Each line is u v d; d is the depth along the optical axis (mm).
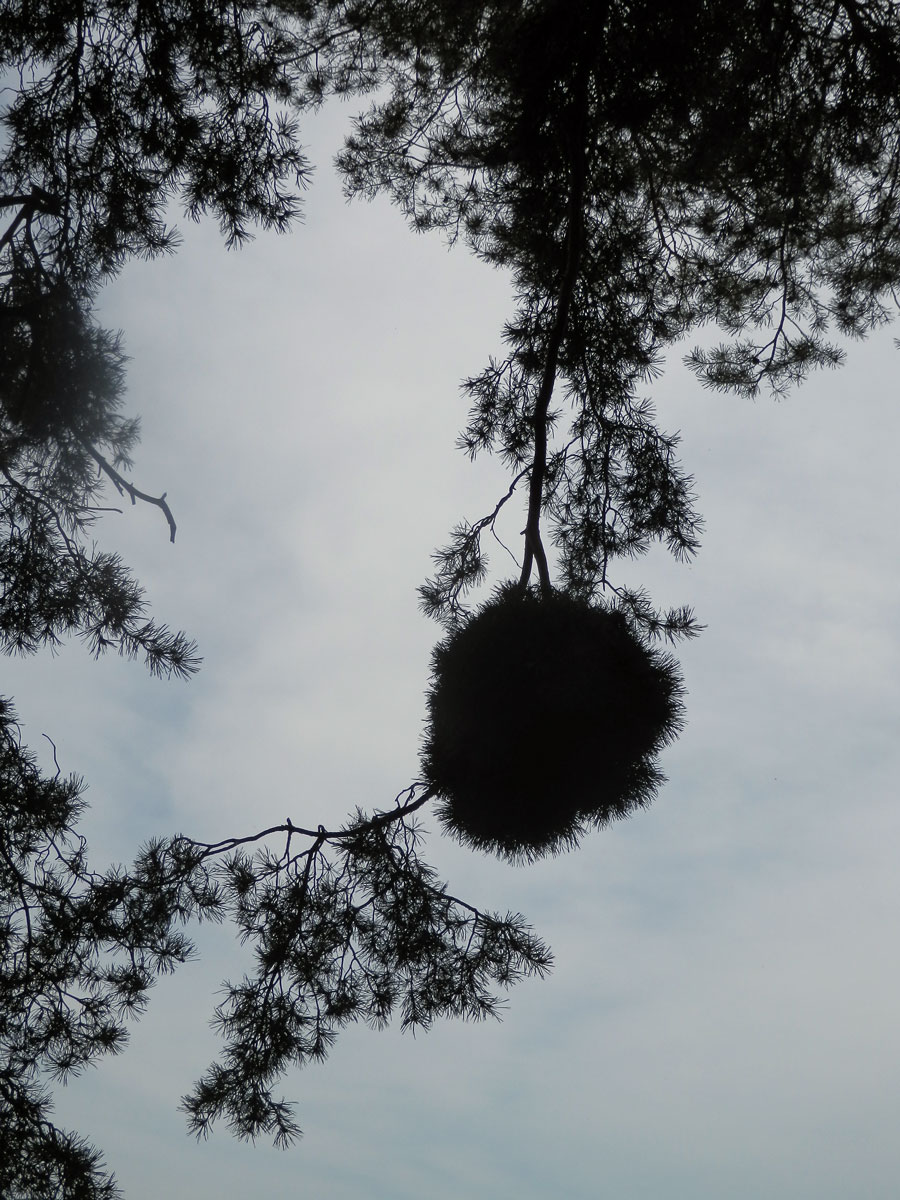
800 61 5387
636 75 4941
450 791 3691
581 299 5652
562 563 5168
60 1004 4398
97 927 4375
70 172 4988
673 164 5879
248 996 4398
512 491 4719
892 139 5734
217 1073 4305
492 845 3688
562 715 3475
